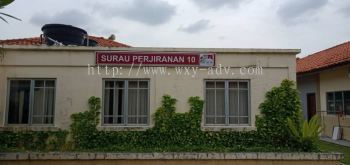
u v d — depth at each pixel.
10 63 10.64
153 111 10.83
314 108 18.88
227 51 10.98
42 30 13.36
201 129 10.77
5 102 10.58
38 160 9.02
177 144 10.62
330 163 9.30
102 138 10.59
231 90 11.17
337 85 15.96
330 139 15.76
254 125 10.89
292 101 10.91
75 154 9.07
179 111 10.84
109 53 10.87
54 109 10.73
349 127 15.00
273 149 10.10
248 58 11.04
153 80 10.89
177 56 10.94
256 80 11.00
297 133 10.23
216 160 9.27
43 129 10.55
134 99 11.03
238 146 10.47
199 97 10.88
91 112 10.67
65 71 10.80
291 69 11.04
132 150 9.84
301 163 9.28
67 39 13.08
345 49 17.72
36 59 10.73
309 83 19.38
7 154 8.91
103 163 9.13
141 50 10.91
